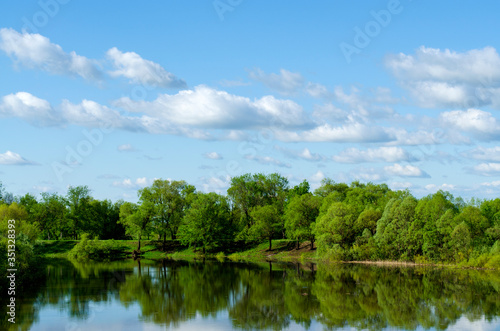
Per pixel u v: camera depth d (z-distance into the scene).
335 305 54.25
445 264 92.31
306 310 51.69
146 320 46.84
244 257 124.00
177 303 55.38
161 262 110.06
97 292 62.41
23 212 118.50
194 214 132.00
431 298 57.75
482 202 100.44
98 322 45.75
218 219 132.75
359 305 54.03
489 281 71.25
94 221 152.62
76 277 78.25
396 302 55.59
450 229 92.12
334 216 108.12
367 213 106.38
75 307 52.34
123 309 51.69
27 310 50.62
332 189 137.12
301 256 116.12
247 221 141.25
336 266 96.00
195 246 134.12
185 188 143.12
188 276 80.44
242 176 146.00
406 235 96.94
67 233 164.88
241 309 52.16
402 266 93.81
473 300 56.34
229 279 76.31
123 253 132.88
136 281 73.62
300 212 122.25
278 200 149.00
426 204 96.25
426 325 44.59
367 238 103.50
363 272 84.38
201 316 48.72
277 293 62.12
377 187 136.62
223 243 137.88
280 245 131.38
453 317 47.59
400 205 99.06
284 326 44.81
